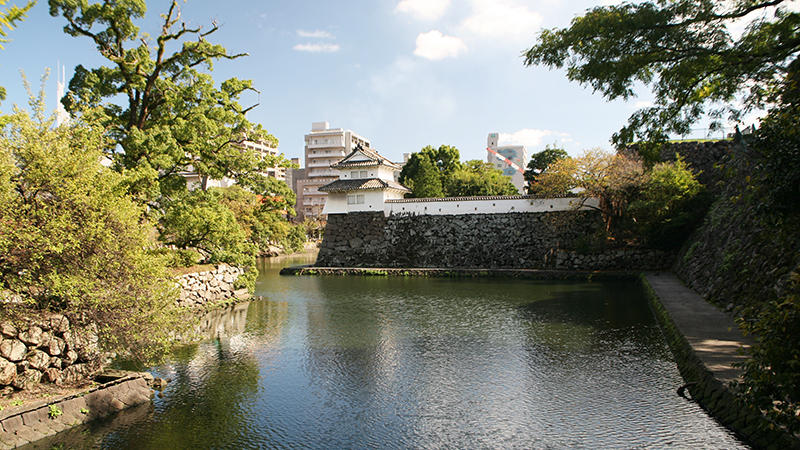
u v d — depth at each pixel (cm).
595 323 1591
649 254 2878
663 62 1138
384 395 983
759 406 591
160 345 979
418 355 1266
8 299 823
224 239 1958
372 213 3809
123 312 894
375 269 3406
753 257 1369
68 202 841
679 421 805
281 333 1553
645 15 1066
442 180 5375
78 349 936
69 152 864
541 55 1223
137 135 1520
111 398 896
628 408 875
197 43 1742
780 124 684
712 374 855
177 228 1767
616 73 1143
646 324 1551
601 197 2975
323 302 2191
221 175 1959
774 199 696
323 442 781
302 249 5975
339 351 1319
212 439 792
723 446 711
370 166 3844
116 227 901
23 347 838
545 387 1002
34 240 766
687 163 2914
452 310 1922
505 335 1459
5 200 756
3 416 735
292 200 2405
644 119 1244
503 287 2611
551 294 2300
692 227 2642
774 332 550
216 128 1788
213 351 1334
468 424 838
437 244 3622
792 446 609
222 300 2089
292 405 936
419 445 767
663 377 1029
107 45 1652
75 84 1623
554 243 3297
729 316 1331
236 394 996
